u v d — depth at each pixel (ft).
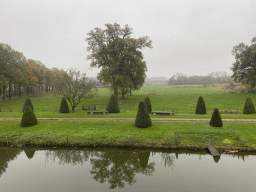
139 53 135.74
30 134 53.67
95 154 45.01
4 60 130.21
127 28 119.44
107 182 32.17
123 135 51.83
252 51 142.82
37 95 195.11
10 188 29.81
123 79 121.49
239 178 31.91
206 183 30.42
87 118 72.38
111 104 85.71
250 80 151.02
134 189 29.35
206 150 44.19
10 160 42.09
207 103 124.47
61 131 56.08
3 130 57.36
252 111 74.79
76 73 93.61
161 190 28.66
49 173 35.63
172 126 58.18
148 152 45.19
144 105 58.18
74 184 31.24
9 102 142.20
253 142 44.52
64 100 87.40
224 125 56.85
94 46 127.54
